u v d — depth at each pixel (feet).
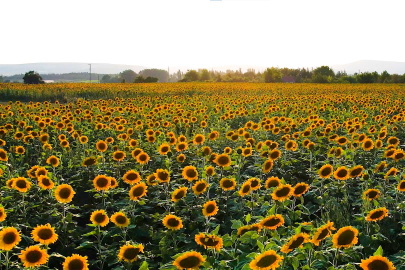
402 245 18.40
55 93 128.88
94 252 20.17
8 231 14.15
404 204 20.93
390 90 159.94
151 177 23.98
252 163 34.86
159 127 50.24
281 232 16.83
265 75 408.46
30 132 41.50
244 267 12.74
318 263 14.47
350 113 66.54
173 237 18.21
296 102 92.84
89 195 27.68
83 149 37.50
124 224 17.38
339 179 24.53
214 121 58.29
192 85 206.39
